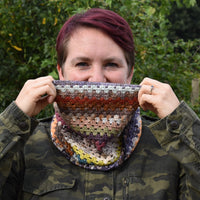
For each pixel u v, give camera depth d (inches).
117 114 52.3
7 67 127.6
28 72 126.6
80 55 52.4
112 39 52.6
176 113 48.5
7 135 48.7
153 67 123.3
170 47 128.1
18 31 125.6
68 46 54.1
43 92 49.8
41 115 115.6
